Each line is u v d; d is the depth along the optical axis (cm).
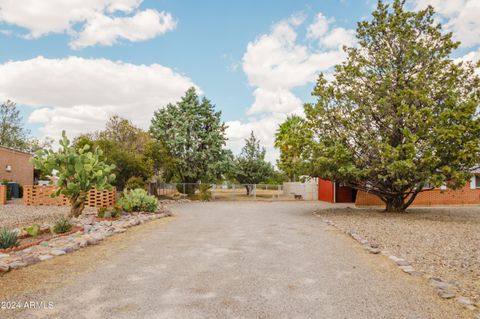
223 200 2822
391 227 1117
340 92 1591
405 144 1313
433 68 1482
